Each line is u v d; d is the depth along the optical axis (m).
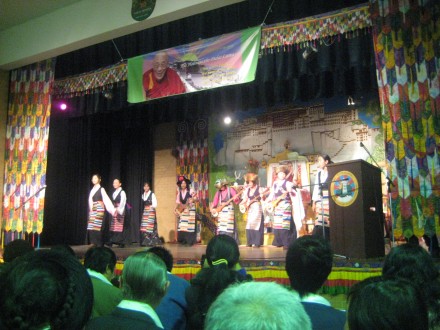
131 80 6.74
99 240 7.73
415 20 4.87
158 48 7.06
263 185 8.43
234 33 6.03
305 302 1.53
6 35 7.98
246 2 6.38
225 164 8.91
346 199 4.57
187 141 9.38
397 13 4.97
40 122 7.77
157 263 1.62
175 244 8.63
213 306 0.81
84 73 7.41
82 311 0.89
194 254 5.98
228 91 7.77
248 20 6.41
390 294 0.92
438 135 4.61
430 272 1.63
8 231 7.82
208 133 9.20
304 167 8.07
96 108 7.87
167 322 2.14
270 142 8.48
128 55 7.32
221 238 2.26
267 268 4.86
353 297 0.98
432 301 1.43
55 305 0.85
